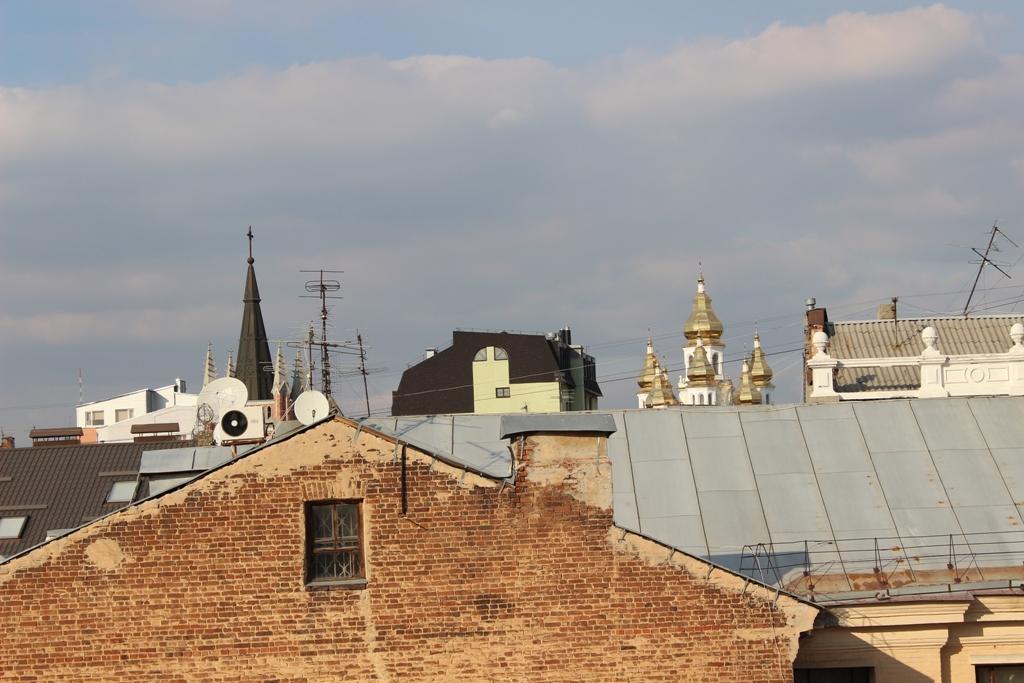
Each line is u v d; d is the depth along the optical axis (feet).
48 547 128.88
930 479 173.58
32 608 128.26
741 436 180.96
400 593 130.00
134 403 602.85
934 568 161.79
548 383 593.42
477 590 130.52
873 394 309.63
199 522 129.59
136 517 129.59
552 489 131.95
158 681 127.85
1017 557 163.22
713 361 550.36
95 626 128.26
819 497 171.22
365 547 130.52
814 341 304.50
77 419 608.19
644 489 172.96
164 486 161.99
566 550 131.34
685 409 186.60
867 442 179.32
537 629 130.41
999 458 176.55
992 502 170.30
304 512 130.21
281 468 130.52
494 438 181.57
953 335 382.01
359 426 131.13
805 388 378.94
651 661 130.82
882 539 165.37
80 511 329.93
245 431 192.65
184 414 556.51
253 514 129.90
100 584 128.67
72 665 127.85
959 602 149.07
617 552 131.64
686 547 164.66
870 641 149.38
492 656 129.90
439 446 180.45
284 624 128.98
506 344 600.80
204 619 128.77
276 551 129.49
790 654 131.64
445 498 131.13
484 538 130.93
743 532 166.50
